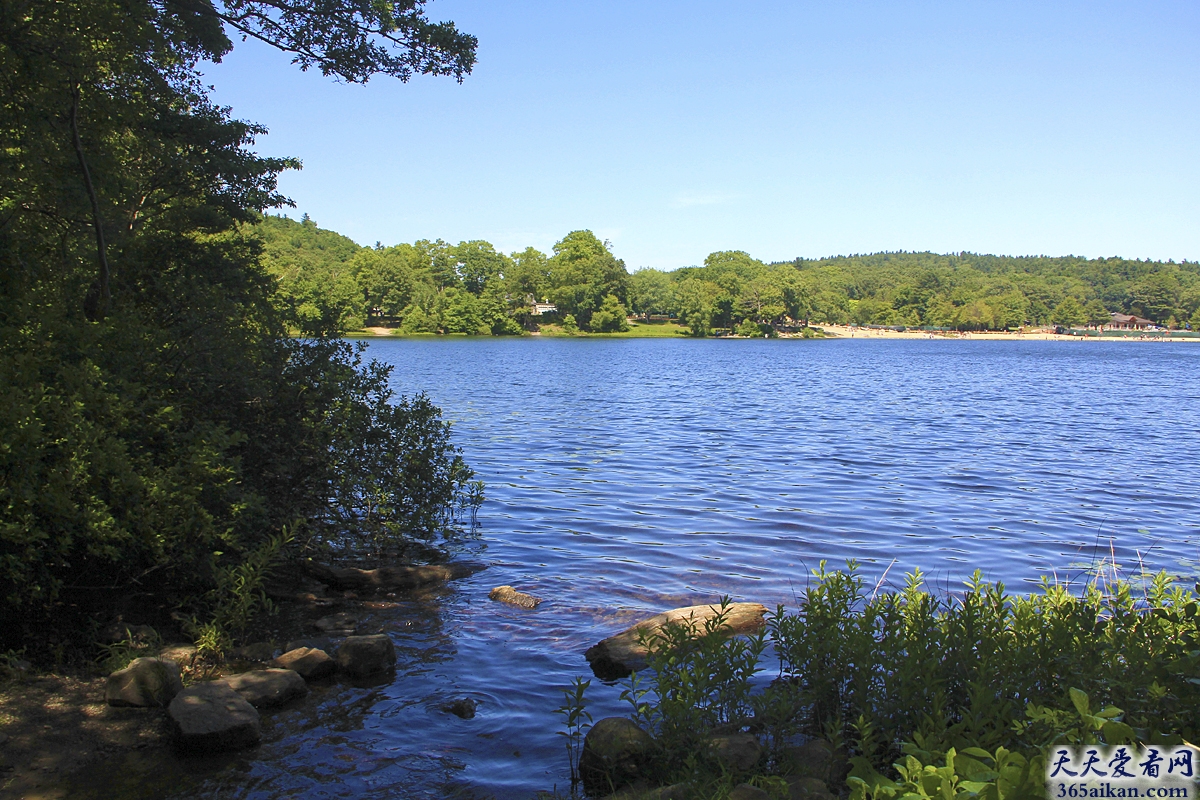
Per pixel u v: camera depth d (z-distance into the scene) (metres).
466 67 13.07
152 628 7.98
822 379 56.31
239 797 5.33
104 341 8.73
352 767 5.76
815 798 4.62
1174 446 24.30
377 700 6.89
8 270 9.26
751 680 7.07
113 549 7.25
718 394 42.28
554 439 24.23
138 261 11.70
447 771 5.73
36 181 9.70
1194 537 13.12
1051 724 4.44
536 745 6.13
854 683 5.93
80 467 7.11
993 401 40.28
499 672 7.52
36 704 6.40
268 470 10.34
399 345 107.75
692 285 161.25
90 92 10.23
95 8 9.30
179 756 5.84
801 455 21.66
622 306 151.75
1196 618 5.75
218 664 7.46
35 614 7.69
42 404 7.27
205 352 9.80
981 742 4.47
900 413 33.72
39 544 7.23
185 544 8.04
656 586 10.27
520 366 65.19
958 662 5.70
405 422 11.83
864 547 12.30
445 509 14.26
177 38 12.64
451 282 155.38
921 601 6.62
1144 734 4.23
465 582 10.45
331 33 12.39
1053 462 20.95
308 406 10.71
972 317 195.38
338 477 10.83
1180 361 91.25
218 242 13.54
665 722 5.57
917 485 17.45
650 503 15.33
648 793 4.94
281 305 12.51
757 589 10.13
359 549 11.48
